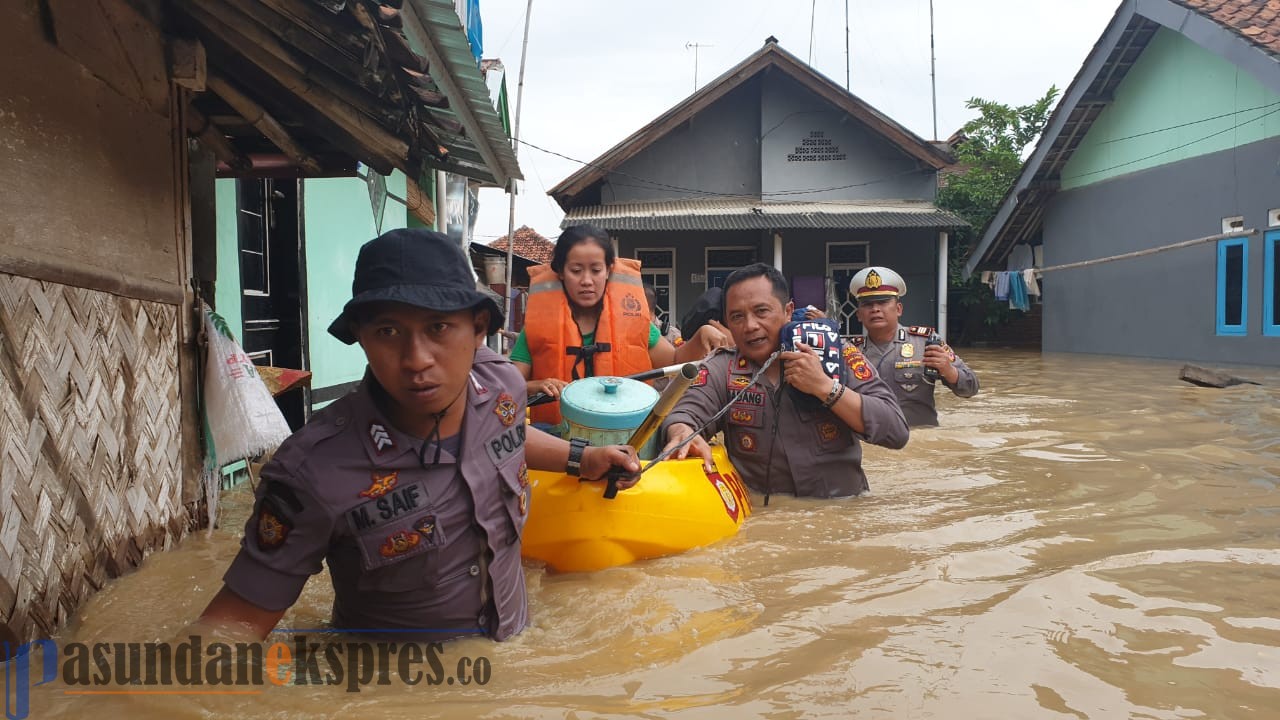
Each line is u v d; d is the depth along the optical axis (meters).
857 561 2.80
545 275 4.11
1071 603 2.33
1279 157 12.44
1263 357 12.74
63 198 2.46
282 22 2.80
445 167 4.97
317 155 4.27
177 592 2.58
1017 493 3.85
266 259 6.02
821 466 3.78
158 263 3.08
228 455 3.33
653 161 19.81
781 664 1.94
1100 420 6.30
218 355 3.34
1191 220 14.33
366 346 1.88
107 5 2.69
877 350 5.98
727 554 2.91
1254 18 12.34
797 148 19.39
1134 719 1.66
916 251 19.62
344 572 2.12
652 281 19.94
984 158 23.69
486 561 2.16
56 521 2.35
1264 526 3.19
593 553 2.80
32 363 2.26
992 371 12.25
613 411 3.00
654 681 1.87
